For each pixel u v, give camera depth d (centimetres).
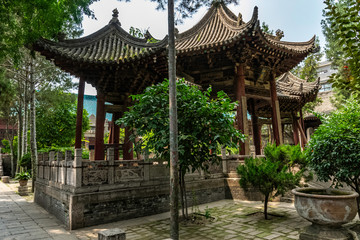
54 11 913
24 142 2266
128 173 936
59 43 1059
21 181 1631
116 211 880
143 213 946
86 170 846
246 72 1473
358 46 369
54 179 1057
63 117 2561
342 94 2364
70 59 989
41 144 2525
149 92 838
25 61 1773
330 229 614
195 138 777
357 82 370
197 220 864
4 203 1319
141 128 825
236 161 1277
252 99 1836
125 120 843
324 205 601
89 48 1129
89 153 2348
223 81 1452
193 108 796
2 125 3766
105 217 852
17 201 1382
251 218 880
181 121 791
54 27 962
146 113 811
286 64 1598
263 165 862
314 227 642
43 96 2048
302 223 800
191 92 841
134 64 1026
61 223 880
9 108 2494
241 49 1282
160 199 1009
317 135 793
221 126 818
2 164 3111
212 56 1353
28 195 1622
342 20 371
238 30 1320
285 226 771
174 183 612
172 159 620
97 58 1012
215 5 762
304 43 1516
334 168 741
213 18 1605
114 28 1247
